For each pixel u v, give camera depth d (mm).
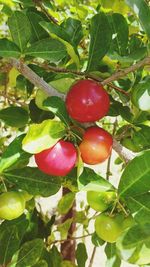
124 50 320
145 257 254
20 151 269
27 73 266
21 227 326
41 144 239
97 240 350
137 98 274
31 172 293
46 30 297
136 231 257
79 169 248
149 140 315
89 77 291
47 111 333
